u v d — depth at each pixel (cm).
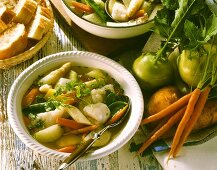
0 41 78
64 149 67
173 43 74
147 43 81
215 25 67
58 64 76
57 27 87
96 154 66
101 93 73
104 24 81
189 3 71
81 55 75
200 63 71
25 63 82
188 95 71
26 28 81
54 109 71
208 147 73
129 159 73
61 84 73
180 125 70
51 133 68
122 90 75
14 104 69
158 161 72
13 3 84
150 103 74
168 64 74
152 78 74
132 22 80
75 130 70
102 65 76
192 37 68
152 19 77
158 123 74
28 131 69
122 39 83
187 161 71
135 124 69
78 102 72
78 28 84
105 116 70
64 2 79
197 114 71
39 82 74
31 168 72
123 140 67
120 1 83
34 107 71
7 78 80
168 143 72
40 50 83
